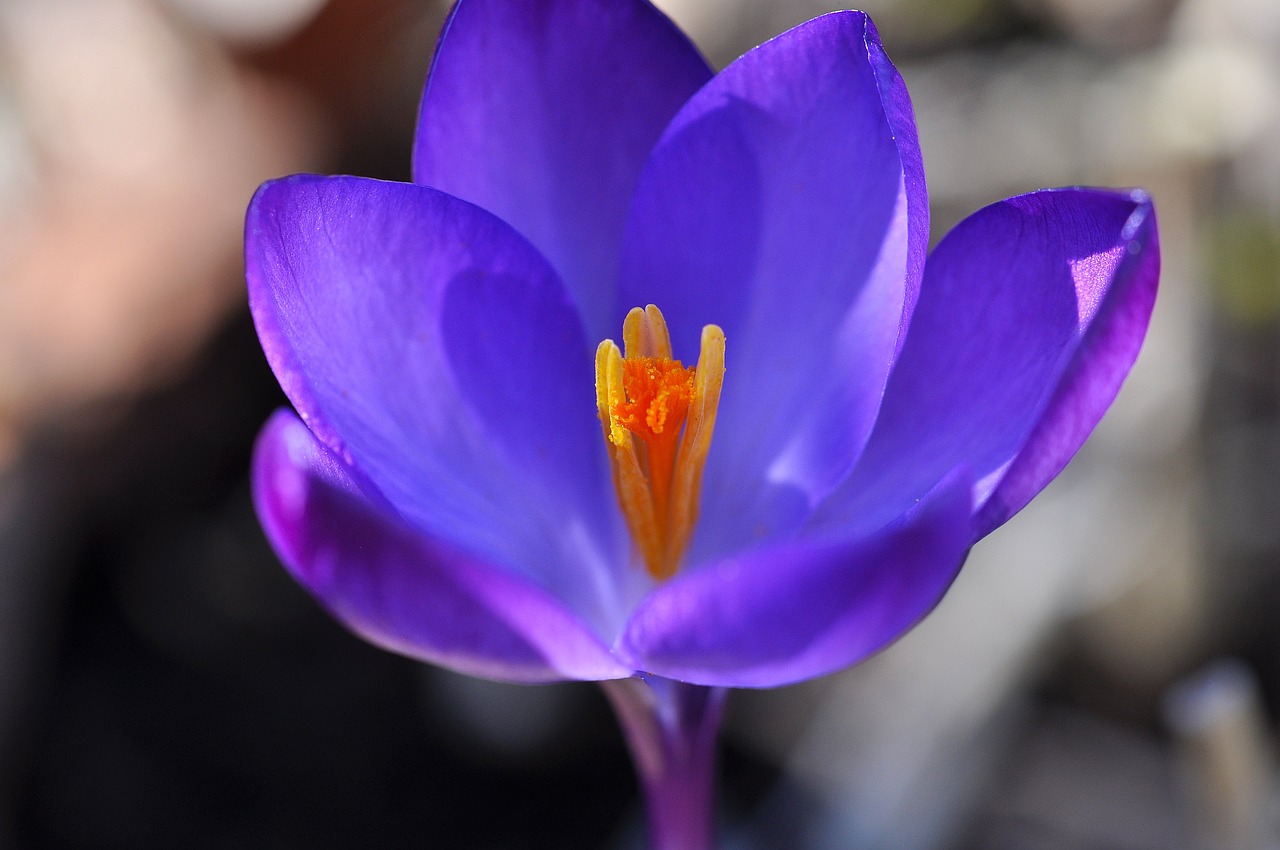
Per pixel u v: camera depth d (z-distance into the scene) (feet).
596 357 0.57
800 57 0.57
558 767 0.86
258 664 0.90
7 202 1.12
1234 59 0.93
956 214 1.03
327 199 0.54
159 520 0.97
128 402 0.97
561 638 0.51
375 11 1.13
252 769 0.86
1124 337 0.51
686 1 1.24
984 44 1.12
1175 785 0.82
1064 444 0.52
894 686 0.83
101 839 0.84
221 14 1.14
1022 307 0.55
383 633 0.51
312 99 1.13
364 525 0.50
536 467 0.58
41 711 0.88
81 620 0.93
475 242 0.56
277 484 0.52
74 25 1.21
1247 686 0.71
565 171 0.59
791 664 0.51
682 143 0.57
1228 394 0.86
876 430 0.57
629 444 0.57
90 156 1.13
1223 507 0.85
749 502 0.59
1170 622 0.86
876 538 0.50
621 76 0.58
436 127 0.58
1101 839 0.80
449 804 0.85
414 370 0.57
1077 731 0.86
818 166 0.57
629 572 0.59
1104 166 0.96
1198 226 0.90
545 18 0.58
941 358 0.56
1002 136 1.03
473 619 0.50
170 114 1.14
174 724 0.88
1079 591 0.85
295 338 0.53
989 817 0.82
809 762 0.82
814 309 0.58
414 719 0.88
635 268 0.59
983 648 0.81
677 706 0.58
